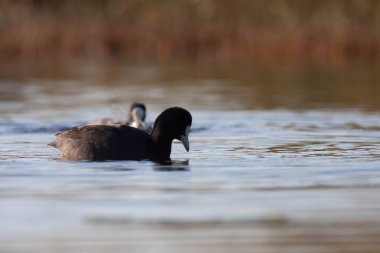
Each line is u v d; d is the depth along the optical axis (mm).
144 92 25672
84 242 8727
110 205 10250
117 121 18844
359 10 37094
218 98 23953
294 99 23547
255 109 21359
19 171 12469
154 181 11695
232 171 12461
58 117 20281
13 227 9258
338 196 10664
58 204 10297
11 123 19062
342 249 8445
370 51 36156
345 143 15453
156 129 13969
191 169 12672
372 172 12227
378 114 20078
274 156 13922
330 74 30734
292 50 36500
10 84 28453
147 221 9492
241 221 9484
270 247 8555
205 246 8609
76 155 13688
